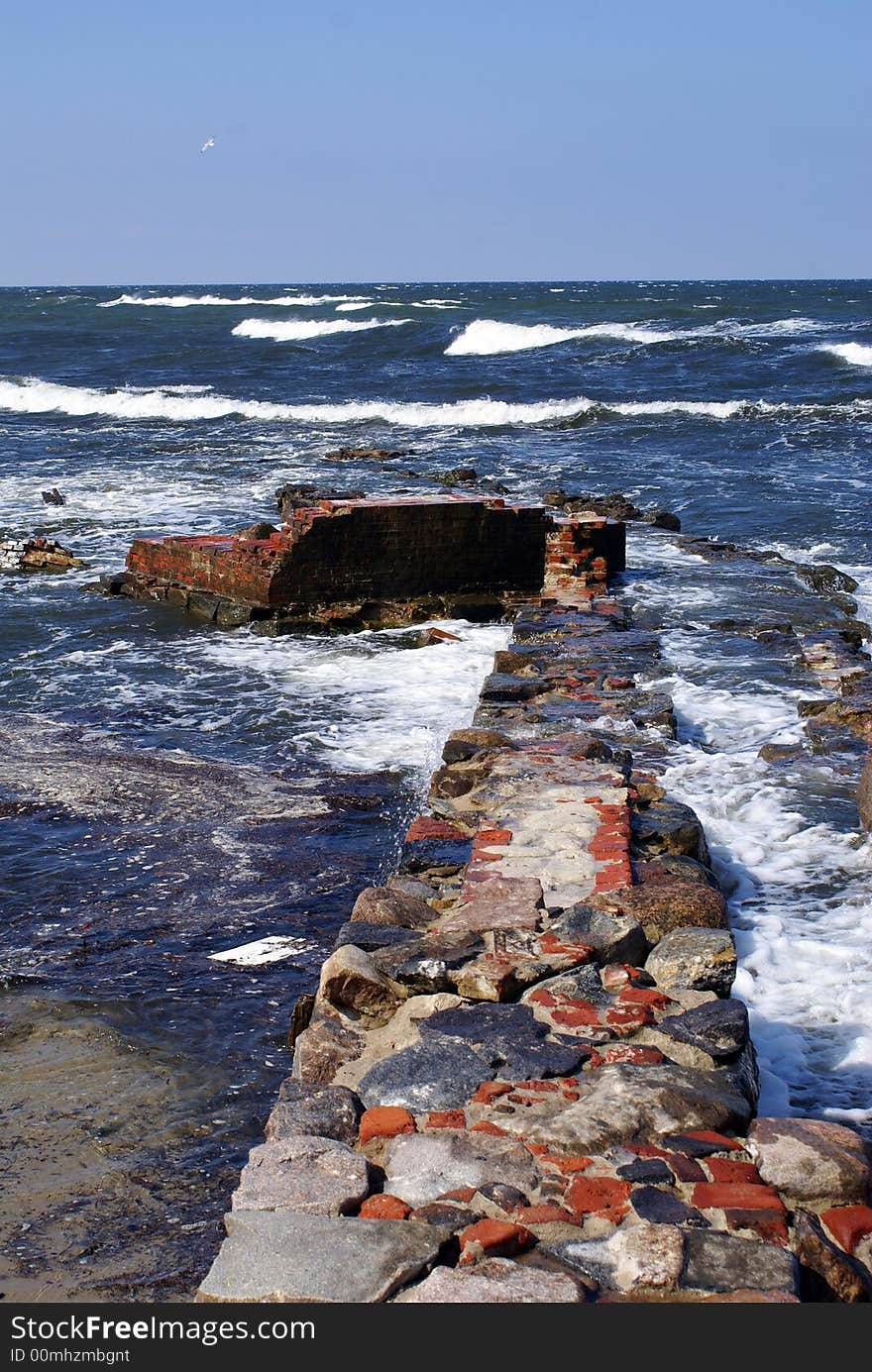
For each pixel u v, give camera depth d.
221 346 66.12
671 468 27.30
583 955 5.69
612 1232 3.99
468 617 15.14
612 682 11.25
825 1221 4.12
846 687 11.02
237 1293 3.77
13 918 7.54
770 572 16.75
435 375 48.97
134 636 14.41
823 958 6.47
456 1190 4.20
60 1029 6.27
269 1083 5.79
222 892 7.87
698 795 8.73
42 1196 4.96
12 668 13.27
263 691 12.23
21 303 129.88
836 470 26.72
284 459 28.55
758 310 81.56
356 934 6.04
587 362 52.03
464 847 7.34
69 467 27.75
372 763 10.22
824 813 8.41
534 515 15.58
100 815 9.14
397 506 14.89
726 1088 4.74
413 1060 4.99
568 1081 4.85
